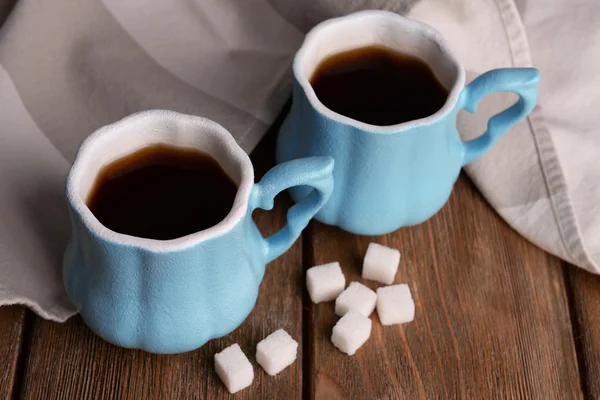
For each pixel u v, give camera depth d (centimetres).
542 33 76
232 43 76
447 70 67
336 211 68
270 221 71
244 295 64
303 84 65
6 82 70
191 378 66
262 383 66
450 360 68
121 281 61
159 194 64
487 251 72
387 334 69
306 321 69
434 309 70
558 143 73
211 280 61
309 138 66
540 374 68
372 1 73
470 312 70
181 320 62
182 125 62
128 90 73
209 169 64
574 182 73
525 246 72
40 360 66
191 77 74
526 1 76
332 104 68
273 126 74
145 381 66
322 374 67
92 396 65
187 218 63
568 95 75
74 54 73
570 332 70
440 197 69
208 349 67
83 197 61
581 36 75
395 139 64
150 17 75
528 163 73
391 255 69
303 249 71
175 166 64
